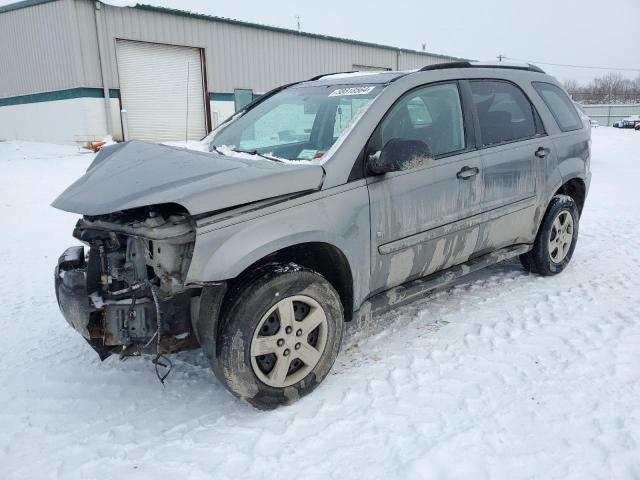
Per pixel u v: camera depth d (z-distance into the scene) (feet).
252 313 9.06
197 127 71.67
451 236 12.21
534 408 9.36
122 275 9.49
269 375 9.54
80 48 58.75
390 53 99.60
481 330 12.48
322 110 11.97
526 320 12.99
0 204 26.86
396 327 12.80
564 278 15.97
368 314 11.04
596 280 15.74
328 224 9.86
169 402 10.12
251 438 8.86
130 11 61.87
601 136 85.92
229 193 8.75
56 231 22.61
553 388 9.95
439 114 12.33
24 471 8.26
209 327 9.08
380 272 10.98
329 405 9.70
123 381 10.95
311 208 9.69
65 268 10.36
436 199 11.66
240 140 12.98
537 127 14.94
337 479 7.84
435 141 12.09
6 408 10.04
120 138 63.00
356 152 10.41
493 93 13.88
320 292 9.89
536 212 14.78
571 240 16.40
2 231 22.57
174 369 11.39
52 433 9.23
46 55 61.36
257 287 9.12
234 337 9.00
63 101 61.72
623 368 10.55
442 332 12.46
